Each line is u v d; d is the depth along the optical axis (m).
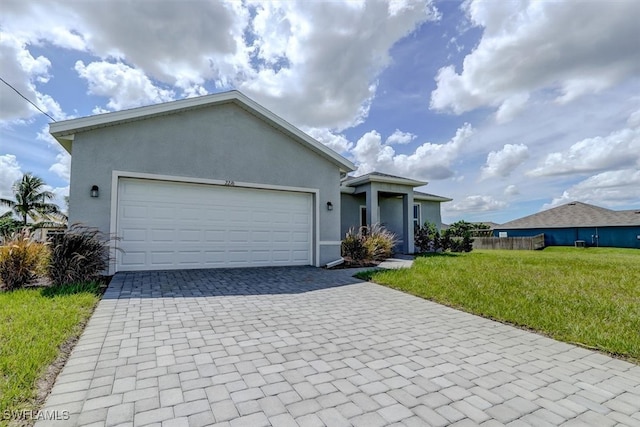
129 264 7.86
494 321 4.84
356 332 4.26
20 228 7.39
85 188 7.35
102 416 2.29
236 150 9.14
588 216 31.84
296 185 10.03
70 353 3.35
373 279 7.89
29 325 3.92
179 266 8.41
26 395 2.49
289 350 3.59
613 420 2.39
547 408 2.54
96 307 4.99
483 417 2.39
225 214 9.07
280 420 2.29
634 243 27.97
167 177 8.20
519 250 25.84
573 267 9.92
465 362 3.38
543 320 4.68
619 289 6.62
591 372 3.20
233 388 2.72
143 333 3.97
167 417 2.30
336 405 2.50
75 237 6.66
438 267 9.66
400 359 3.42
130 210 7.91
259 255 9.53
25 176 31.09
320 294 6.44
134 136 7.90
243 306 5.35
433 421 2.33
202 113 8.73
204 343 3.71
